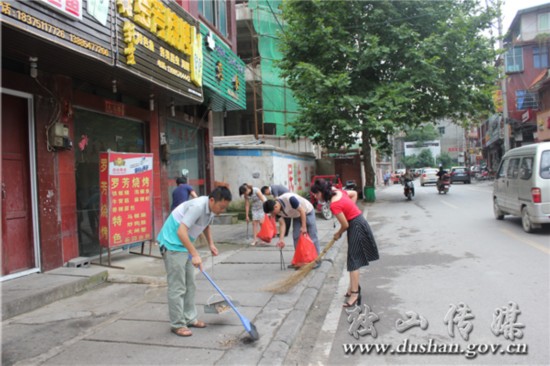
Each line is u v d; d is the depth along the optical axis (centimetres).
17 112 569
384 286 554
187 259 392
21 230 565
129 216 680
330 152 2266
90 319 434
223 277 615
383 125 1555
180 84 777
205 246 887
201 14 1090
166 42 715
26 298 460
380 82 1723
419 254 741
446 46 1664
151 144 880
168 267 387
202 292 534
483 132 4759
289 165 1655
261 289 539
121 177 666
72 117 644
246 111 2312
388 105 1512
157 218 890
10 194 552
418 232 991
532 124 2614
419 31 1730
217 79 991
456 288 519
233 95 1113
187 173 1055
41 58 524
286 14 1748
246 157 1420
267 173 1413
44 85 594
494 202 1116
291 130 2128
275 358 336
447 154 7275
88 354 347
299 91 1703
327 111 1589
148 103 883
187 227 376
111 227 648
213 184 1241
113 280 584
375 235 998
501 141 3378
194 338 378
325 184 497
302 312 448
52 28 448
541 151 842
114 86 688
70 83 638
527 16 2800
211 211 388
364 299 503
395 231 1036
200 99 877
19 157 569
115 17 561
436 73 1598
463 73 1728
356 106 1597
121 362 330
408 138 7812
